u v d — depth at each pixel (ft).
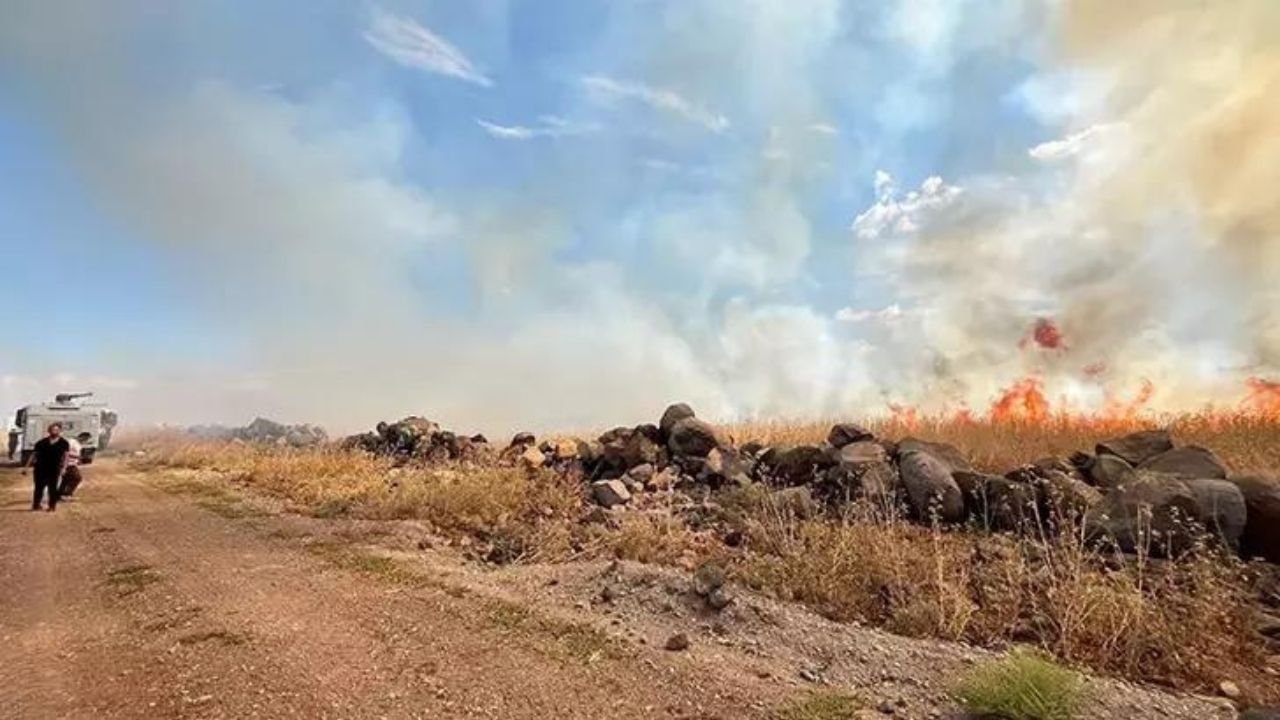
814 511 30.66
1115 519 24.44
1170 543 22.94
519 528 32.65
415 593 24.03
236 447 100.01
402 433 71.26
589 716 14.62
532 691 15.88
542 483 41.11
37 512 48.01
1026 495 28.30
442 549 31.19
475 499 38.78
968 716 14.16
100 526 41.68
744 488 34.37
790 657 17.49
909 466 32.01
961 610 18.85
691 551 27.43
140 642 20.20
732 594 21.38
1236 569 21.67
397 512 38.91
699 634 19.25
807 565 22.75
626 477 42.09
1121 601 18.38
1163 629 17.42
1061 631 17.57
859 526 26.02
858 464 34.32
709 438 43.52
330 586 25.46
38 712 15.56
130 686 16.90
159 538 36.88
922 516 30.50
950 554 23.59
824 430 53.78
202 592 25.35
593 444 48.19
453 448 66.44
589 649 18.29
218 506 48.67
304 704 15.49
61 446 49.75
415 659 17.98
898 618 19.36
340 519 39.29
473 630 20.03
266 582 26.48
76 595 25.93
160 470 83.10
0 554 33.40
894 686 15.65
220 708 15.40
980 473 31.78
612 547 28.30
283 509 45.21
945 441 47.34
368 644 19.20
